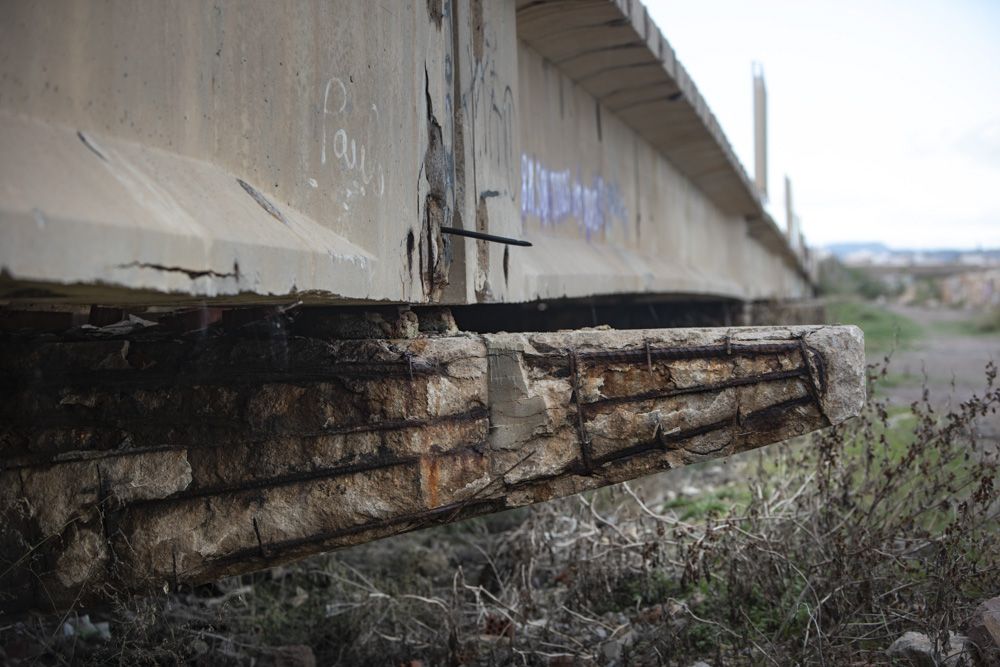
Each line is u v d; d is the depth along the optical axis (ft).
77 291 7.11
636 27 20.13
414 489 11.94
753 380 12.75
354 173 11.31
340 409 11.75
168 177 8.18
